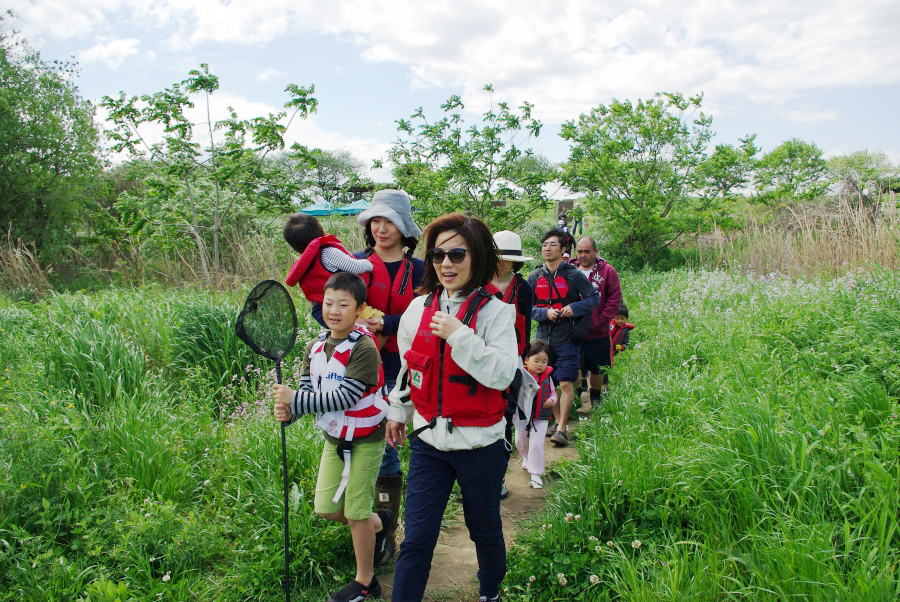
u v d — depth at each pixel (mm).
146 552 3127
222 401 5504
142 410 4492
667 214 18375
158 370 5902
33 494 3322
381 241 3385
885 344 4445
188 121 10125
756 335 5535
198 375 5383
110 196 19109
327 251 3264
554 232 5391
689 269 14867
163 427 4195
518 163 10828
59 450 3641
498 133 10477
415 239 3549
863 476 2977
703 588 2580
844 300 5805
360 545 2896
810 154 25422
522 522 3746
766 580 2477
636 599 2553
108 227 11633
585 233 20953
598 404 6109
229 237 11430
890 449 3023
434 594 3074
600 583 2828
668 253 18828
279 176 11398
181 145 10227
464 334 2389
